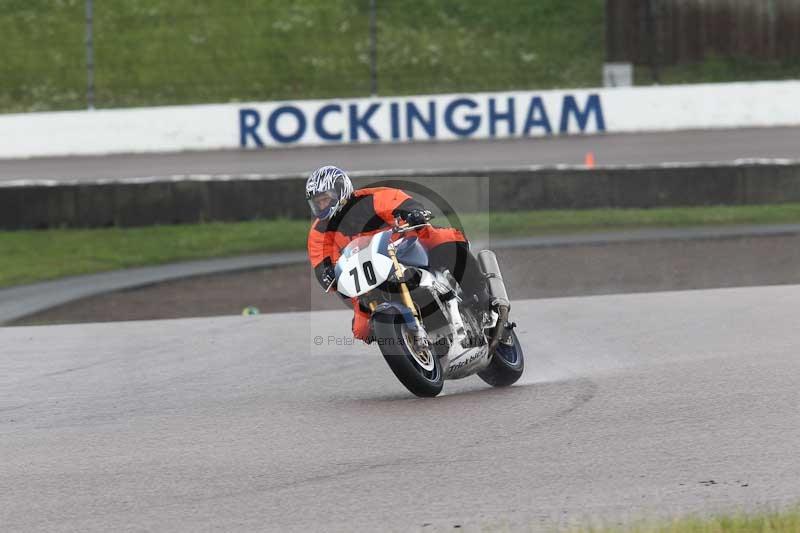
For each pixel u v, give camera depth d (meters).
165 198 65.31
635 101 87.44
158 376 26.77
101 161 84.62
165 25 115.56
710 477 15.27
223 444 18.94
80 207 65.19
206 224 65.31
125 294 49.72
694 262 50.41
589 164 74.31
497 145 84.88
